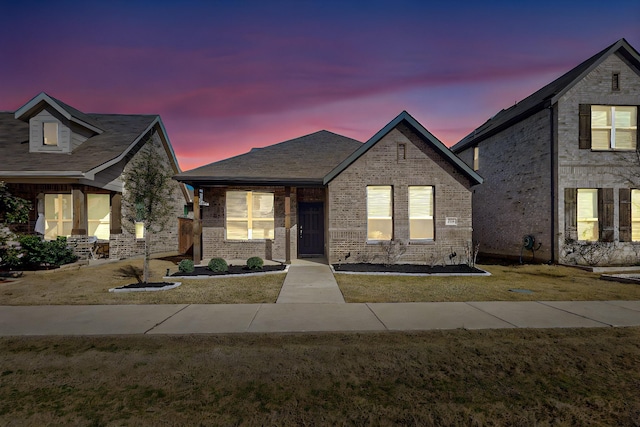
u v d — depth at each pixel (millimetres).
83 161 13438
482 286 9258
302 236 15047
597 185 13281
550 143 13547
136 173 9367
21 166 12711
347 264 12414
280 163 14227
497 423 3234
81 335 5488
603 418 3328
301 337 5441
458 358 4648
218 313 6723
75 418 3262
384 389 3834
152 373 4191
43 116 14117
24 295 8219
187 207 21109
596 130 13531
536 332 5652
